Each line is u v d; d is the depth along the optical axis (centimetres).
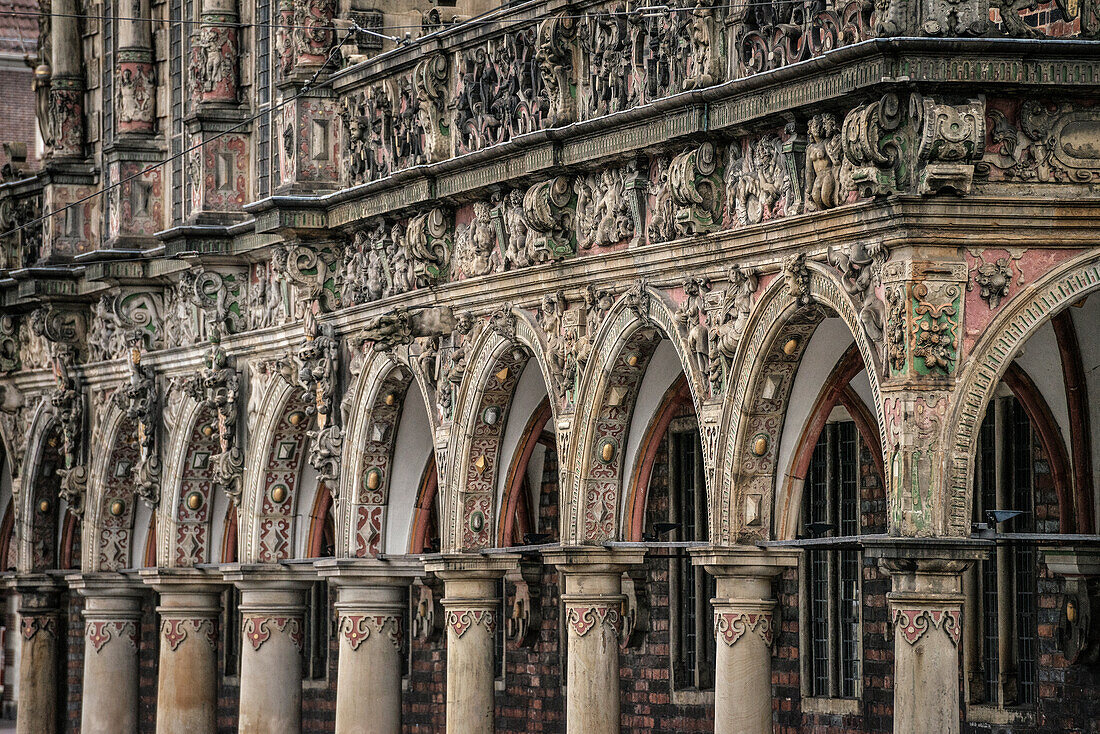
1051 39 6475
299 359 9888
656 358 8006
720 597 7488
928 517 6525
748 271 7262
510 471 8831
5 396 12538
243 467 10381
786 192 7081
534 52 8181
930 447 6531
